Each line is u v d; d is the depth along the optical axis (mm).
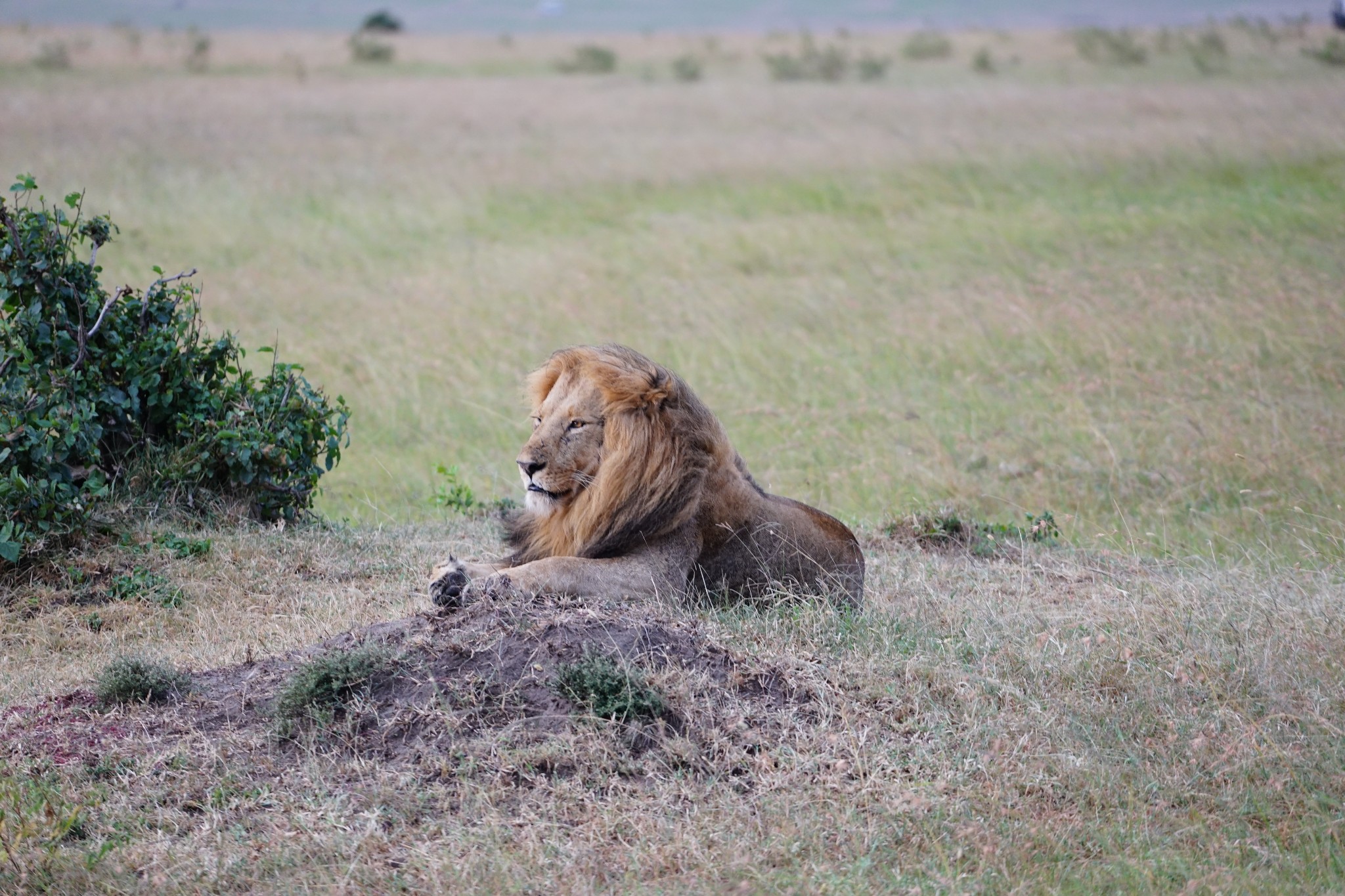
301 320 21453
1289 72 48781
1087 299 21500
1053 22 137625
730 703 7461
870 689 7812
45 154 33594
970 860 6398
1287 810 7055
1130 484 14734
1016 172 32188
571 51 76062
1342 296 20672
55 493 10398
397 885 6039
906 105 43438
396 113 45000
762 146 36562
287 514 12141
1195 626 9141
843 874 6223
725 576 9328
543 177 33531
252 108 45344
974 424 16781
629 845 6355
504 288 23766
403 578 10695
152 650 9062
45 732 7504
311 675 7340
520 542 9391
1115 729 7688
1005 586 10875
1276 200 27609
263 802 6742
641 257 25984
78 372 11289
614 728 7008
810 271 24953
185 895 6031
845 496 14789
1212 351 18938
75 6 167375
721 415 17844
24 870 6145
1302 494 13930
